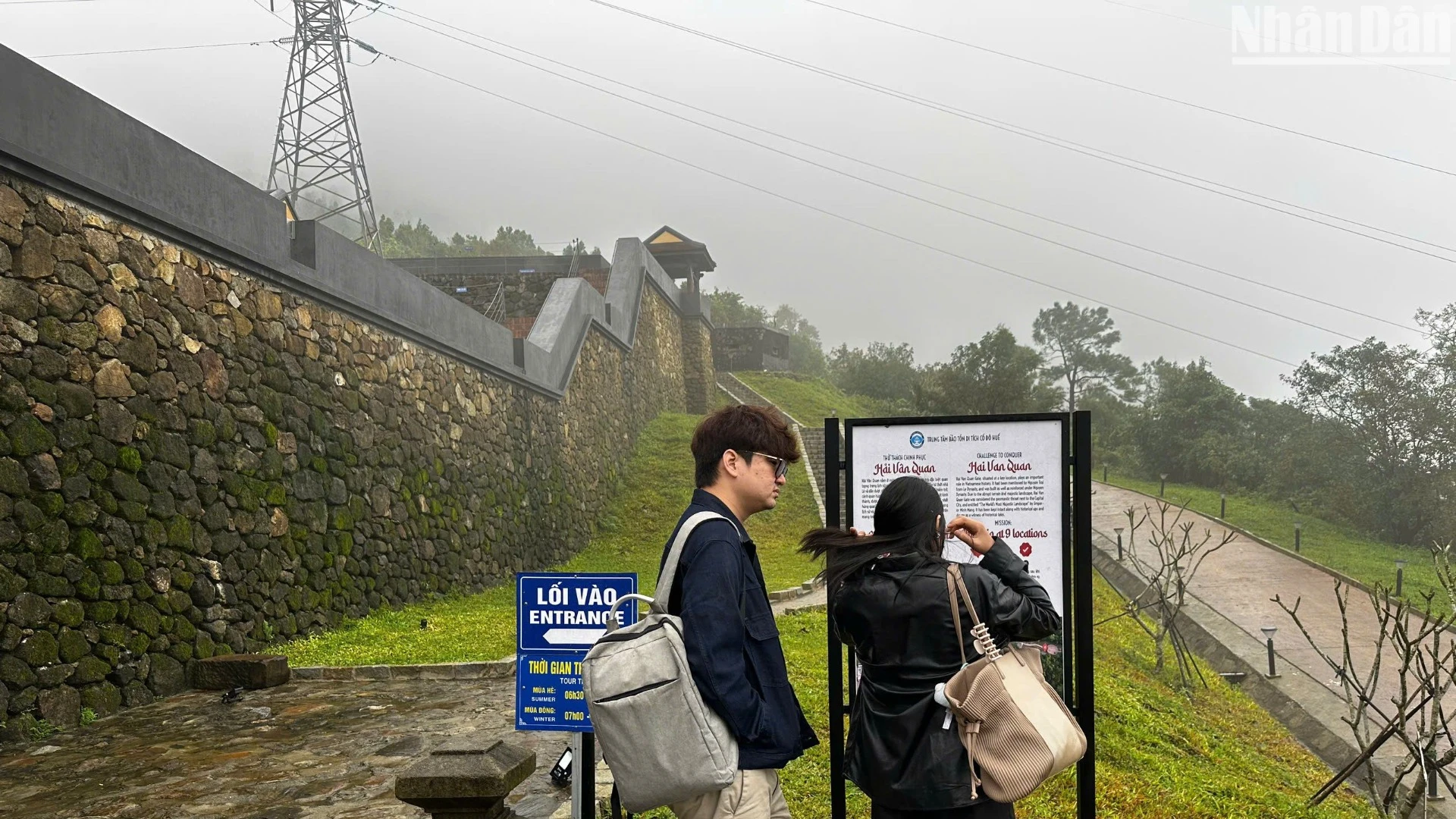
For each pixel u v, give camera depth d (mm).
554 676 3979
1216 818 6684
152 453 8469
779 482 3061
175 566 8617
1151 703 11180
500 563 16594
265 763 6270
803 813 5578
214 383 9445
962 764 2883
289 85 32688
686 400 35938
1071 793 6461
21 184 7305
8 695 6793
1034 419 4344
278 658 8727
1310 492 32750
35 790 5770
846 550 3162
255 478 9945
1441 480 29125
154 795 5633
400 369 13773
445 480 14914
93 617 7621
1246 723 12711
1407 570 23750
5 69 7086
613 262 29500
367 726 7184
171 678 8398
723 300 66875
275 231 10703
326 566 11094
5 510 6930
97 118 8039
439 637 10484
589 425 23094
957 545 4324
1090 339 71562
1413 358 31453
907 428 4441
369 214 32562
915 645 3000
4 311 7070
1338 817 7984
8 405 7039
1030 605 3094
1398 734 7258
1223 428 40844
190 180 9242
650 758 2576
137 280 8484
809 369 70625
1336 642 16969
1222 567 23609
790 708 2799
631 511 23391
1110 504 34219
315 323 11516
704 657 2564
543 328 21531
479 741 4461
